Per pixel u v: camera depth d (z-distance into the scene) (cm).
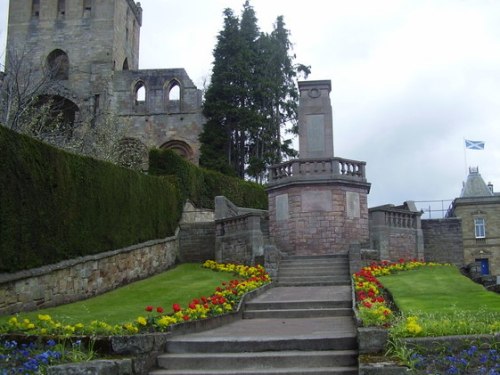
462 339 901
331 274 2361
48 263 1631
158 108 5428
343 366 984
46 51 5709
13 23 5791
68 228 1764
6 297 1414
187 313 1300
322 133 3103
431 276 2292
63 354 890
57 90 5175
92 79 5544
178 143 5394
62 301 1695
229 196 3878
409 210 3117
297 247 2858
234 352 1067
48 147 1667
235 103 5041
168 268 2783
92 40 5681
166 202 2838
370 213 2858
